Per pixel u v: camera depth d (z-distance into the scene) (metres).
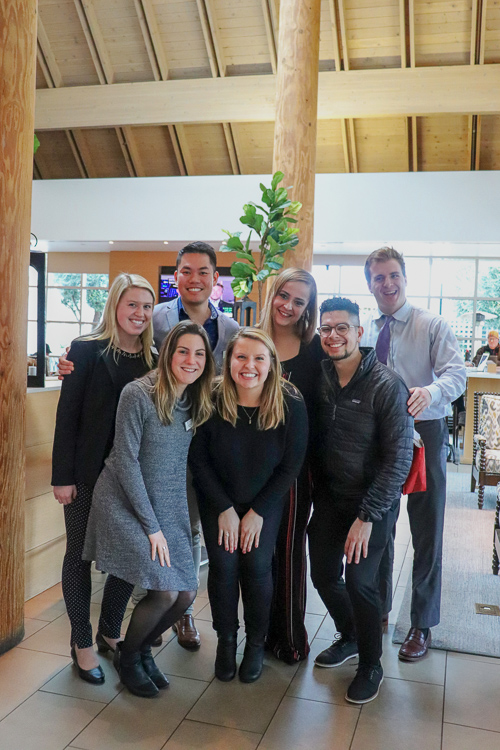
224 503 2.52
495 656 2.88
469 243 9.63
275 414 2.45
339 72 9.41
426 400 2.53
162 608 2.38
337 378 2.59
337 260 12.38
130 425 2.34
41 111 10.50
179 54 9.93
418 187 9.58
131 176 11.65
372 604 2.48
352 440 2.52
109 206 10.69
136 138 11.09
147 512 2.34
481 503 5.78
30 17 2.67
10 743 2.13
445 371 2.82
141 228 10.59
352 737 2.22
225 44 9.67
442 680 2.64
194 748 2.13
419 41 9.13
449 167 10.50
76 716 2.29
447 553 4.46
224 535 2.50
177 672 2.64
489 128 9.84
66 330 14.77
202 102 9.94
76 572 2.54
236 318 6.64
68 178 12.03
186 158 11.13
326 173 10.22
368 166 10.74
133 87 10.16
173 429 2.40
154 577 2.33
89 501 2.55
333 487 2.62
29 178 2.75
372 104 9.34
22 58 2.64
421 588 2.87
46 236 10.98
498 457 5.72
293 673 2.66
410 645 2.83
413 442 2.52
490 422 6.04
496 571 4.02
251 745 2.15
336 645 2.79
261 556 2.53
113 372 2.56
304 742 2.18
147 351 2.66
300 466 2.56
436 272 12.94
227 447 2.50
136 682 2.43
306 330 2.76
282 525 2.70
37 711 2.32
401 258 2.94
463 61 9.20
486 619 3.31
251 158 11.03
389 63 9.45
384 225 9.70
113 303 2.56
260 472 2.52
